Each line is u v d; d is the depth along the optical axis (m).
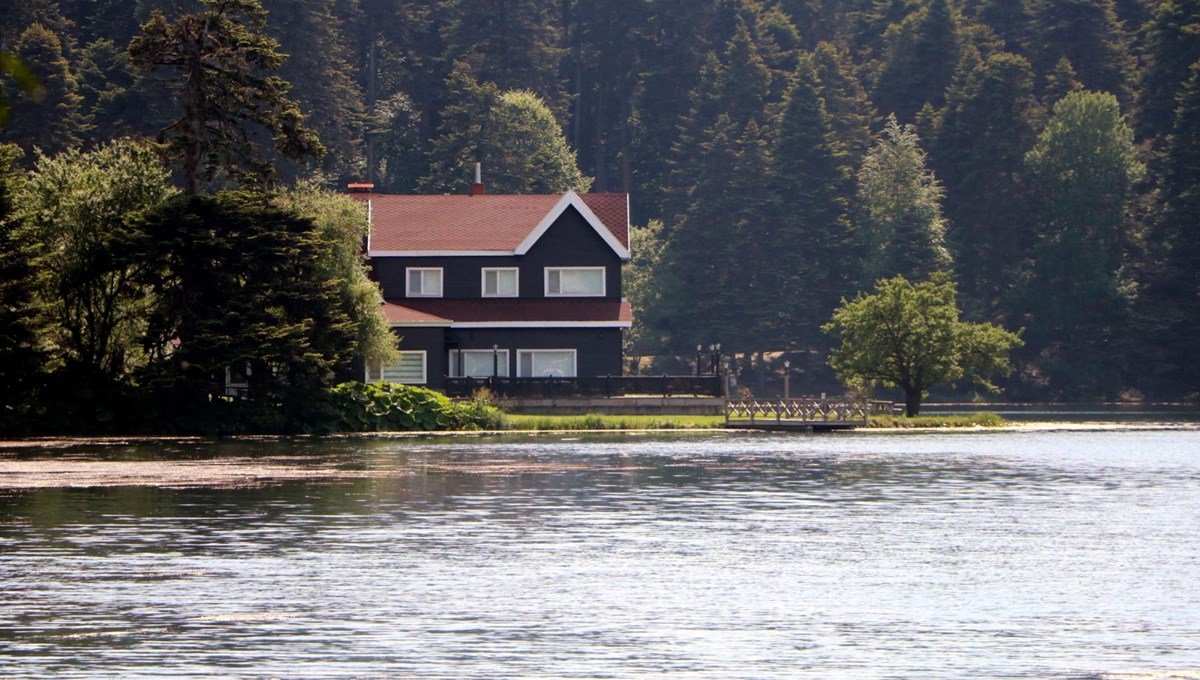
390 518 114.69
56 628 71.38
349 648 67.19
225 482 144.62
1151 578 85.50
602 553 95.44
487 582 84.12
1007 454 193.75
